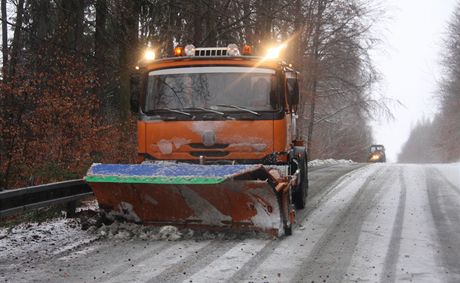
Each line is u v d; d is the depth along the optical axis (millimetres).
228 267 6480
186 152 8609
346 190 14188
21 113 13445
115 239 7977
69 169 12836
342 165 26203
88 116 14219
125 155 16000
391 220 9672
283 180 7875
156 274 6188
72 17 17625
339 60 30391
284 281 5945
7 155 13367
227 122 8523
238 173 7301
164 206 8047
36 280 5957
